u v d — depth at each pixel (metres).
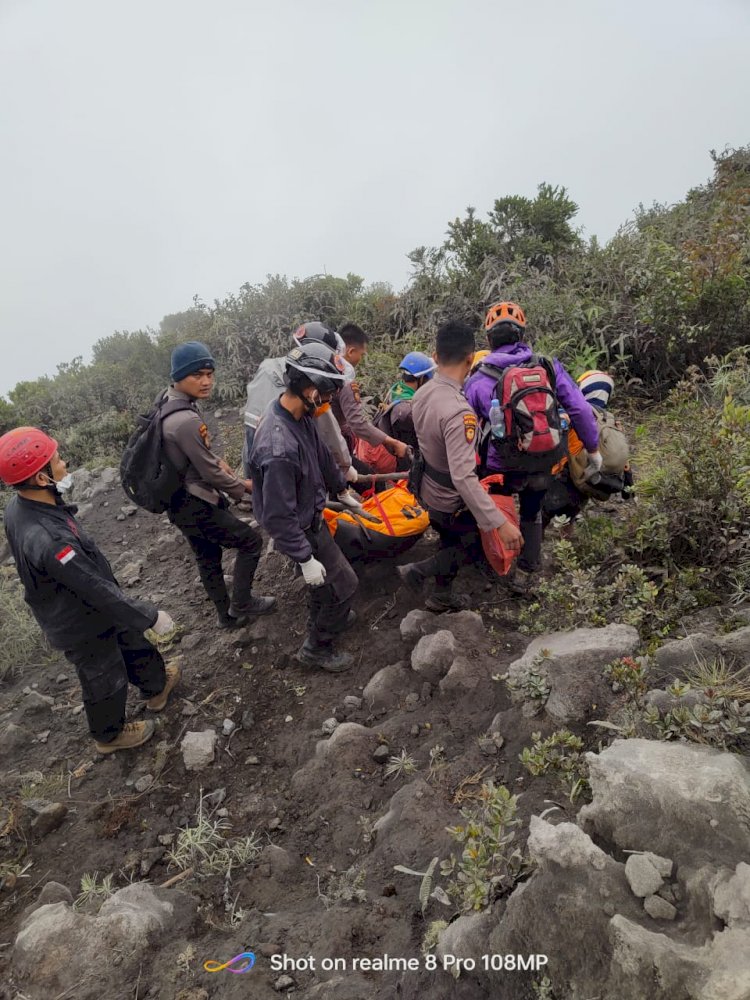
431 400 3.22
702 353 5.88
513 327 3.50
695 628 2.97
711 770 1.95
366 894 2.30
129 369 9.65
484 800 2.30
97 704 3.23
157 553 5.61
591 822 1.98
